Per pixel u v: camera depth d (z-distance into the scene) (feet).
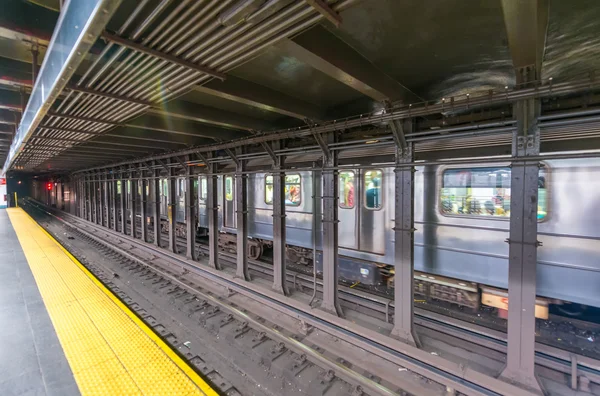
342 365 11.23
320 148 14.05
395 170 11.75
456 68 10.46
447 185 13.44
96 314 15.12
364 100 13.70
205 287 19.88
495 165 11.91
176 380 10.28
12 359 11.32
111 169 38.19
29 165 39.96
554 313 15.23
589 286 10.32
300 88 12.04
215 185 21.84
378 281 16.51
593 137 9.77
